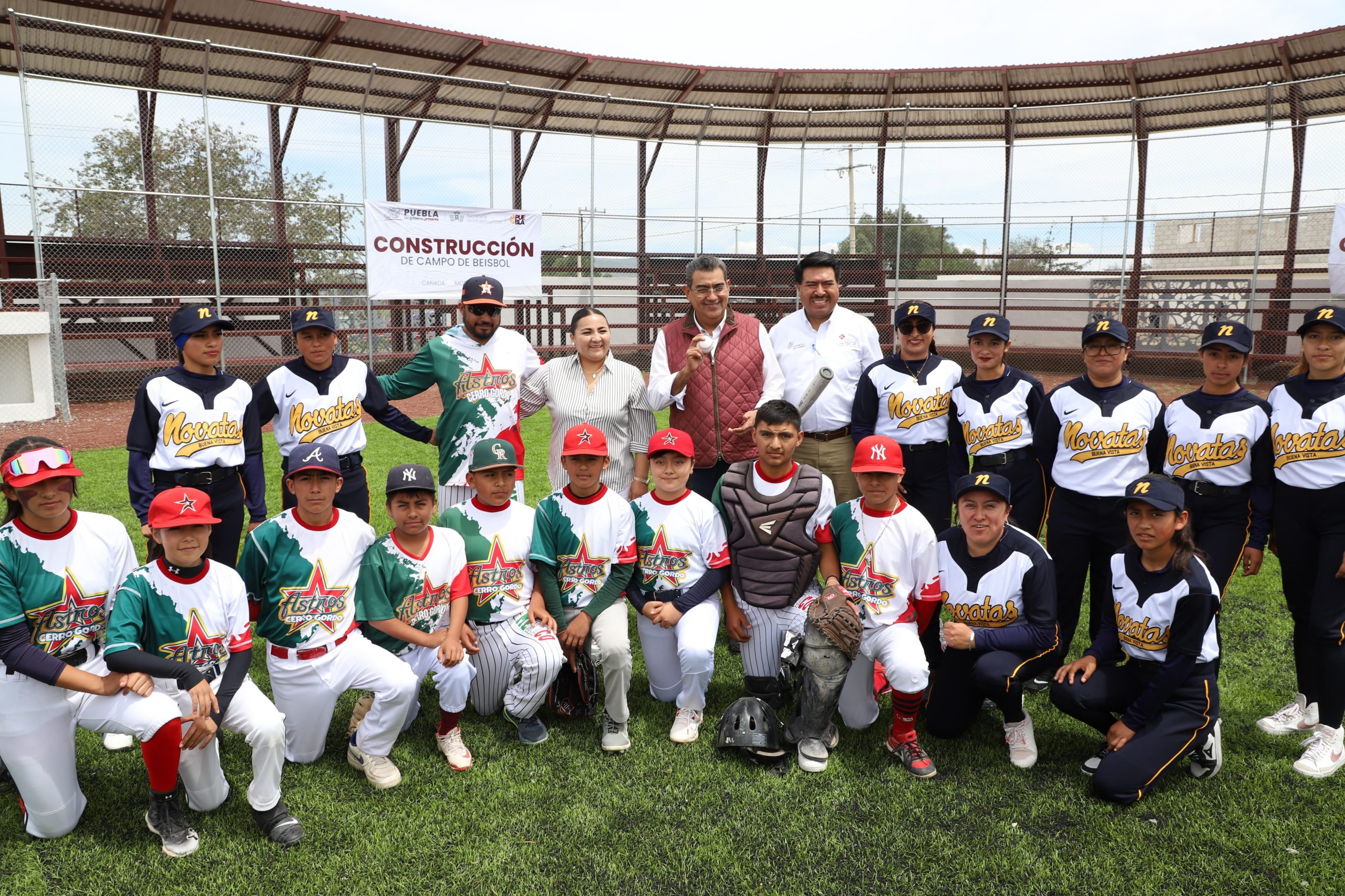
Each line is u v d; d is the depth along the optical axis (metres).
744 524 3.77
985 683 3.41
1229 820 3.04
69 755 2.91
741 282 18.73
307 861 2.81
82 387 13.51
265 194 15.88
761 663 3.88
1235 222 16.83
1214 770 3.30
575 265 18.89
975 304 19.02
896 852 2.87
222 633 3.04
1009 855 2.85
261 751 2.88
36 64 13.62
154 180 14.85
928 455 4.73
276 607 3.21
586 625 3.64
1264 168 13.86
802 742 3.48
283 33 13.52
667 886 2.70
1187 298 16.92
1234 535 3.78
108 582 3.08
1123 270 15.38
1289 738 3.64
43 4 12.02
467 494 4.63
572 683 3.71
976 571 3.60
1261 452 3.69
